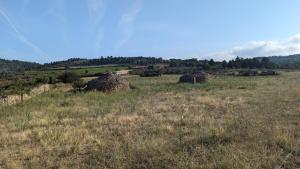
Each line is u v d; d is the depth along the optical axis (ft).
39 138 35.04
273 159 25.50
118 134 36.37
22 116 50.62
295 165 24.89
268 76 188.44
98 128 39.52
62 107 60.49
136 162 26.45
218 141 31.40
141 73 237.86
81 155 29.07
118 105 62.03
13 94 77.15
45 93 87.76
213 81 140.97
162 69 277.64
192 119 44.42
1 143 33.47
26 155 28.71
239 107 55.88
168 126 39.01
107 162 26.48
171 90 96.02
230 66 306.76
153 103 64.49
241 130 35.91
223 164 24.31
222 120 43.37
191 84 121.60
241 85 112.98
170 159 26.50
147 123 42.37
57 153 29.60
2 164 26.71
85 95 80.79
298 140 31.22
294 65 328.90
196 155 27.53
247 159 25.32
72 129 39.42
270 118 43.96
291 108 53.11
